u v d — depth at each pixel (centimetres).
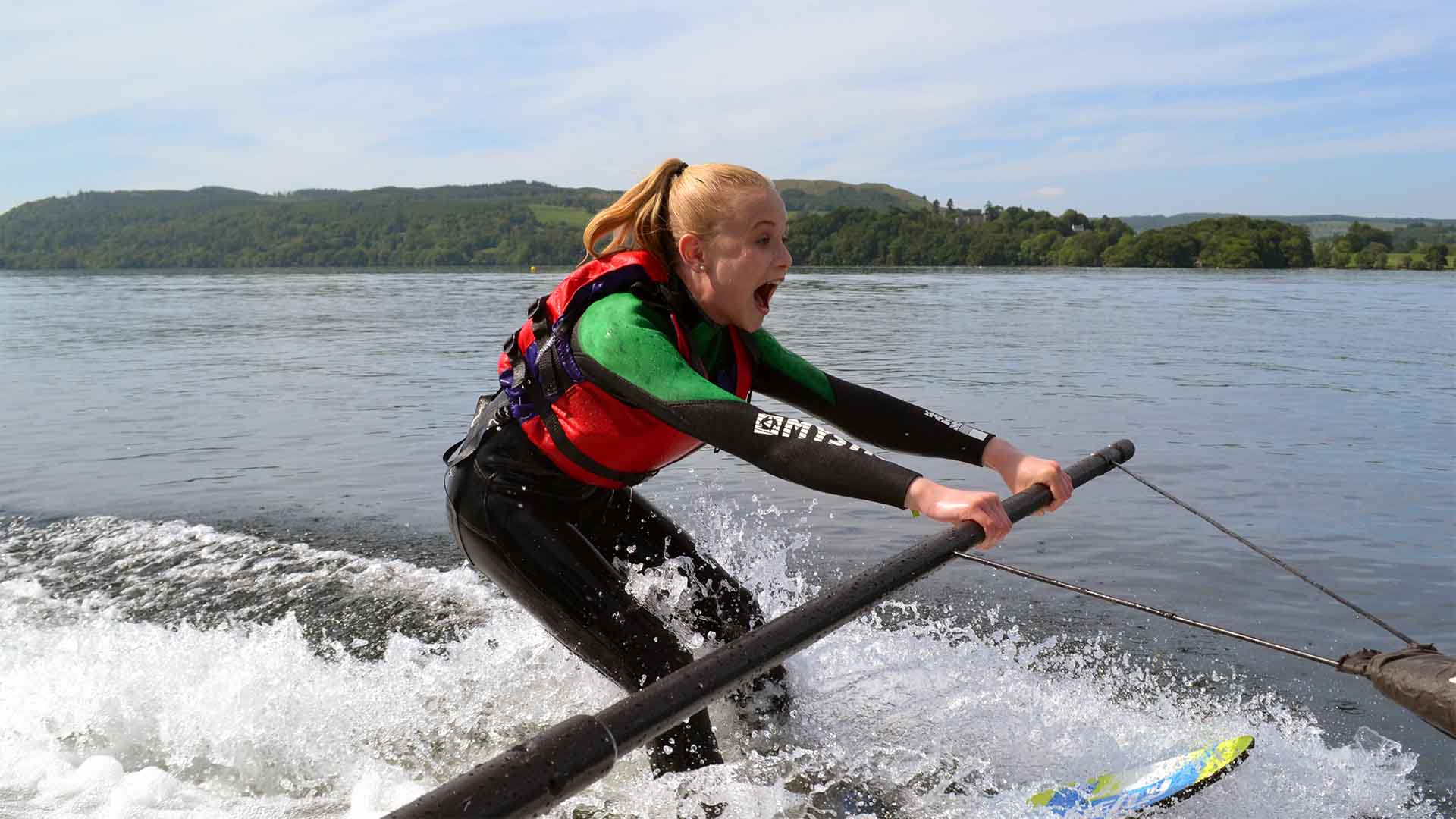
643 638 274
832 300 2227
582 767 179
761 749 300
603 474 280
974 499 230
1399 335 1406
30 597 450
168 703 337
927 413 296
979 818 263
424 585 453
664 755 274
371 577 464
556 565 278
